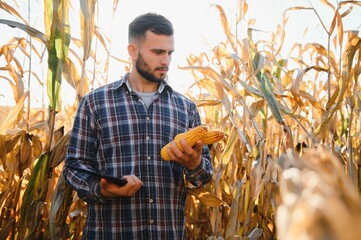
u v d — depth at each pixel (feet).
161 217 7.91
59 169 12.05
